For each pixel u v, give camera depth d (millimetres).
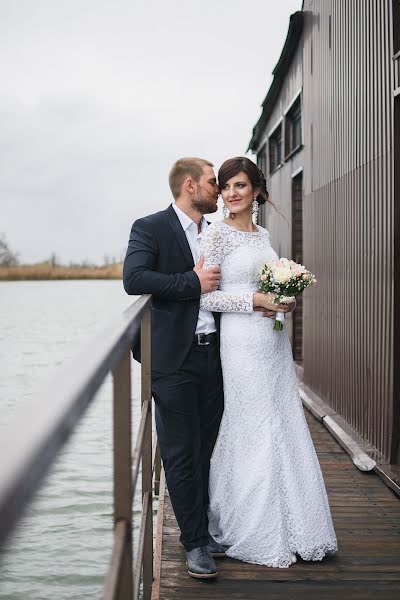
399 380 4418
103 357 1127
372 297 4930
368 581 2744
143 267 2777
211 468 3062
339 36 6094
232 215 2984
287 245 9797
